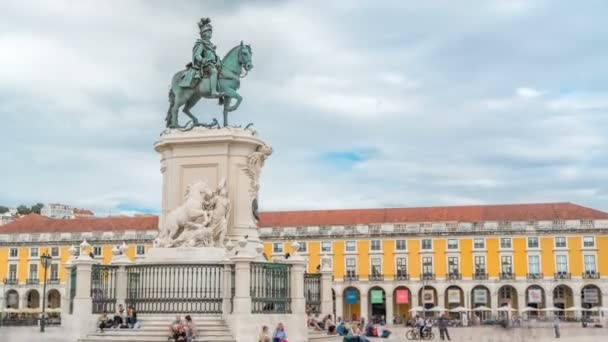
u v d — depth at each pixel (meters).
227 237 9.53
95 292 8.86
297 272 9.14
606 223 35.31
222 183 9.54
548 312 35.28
